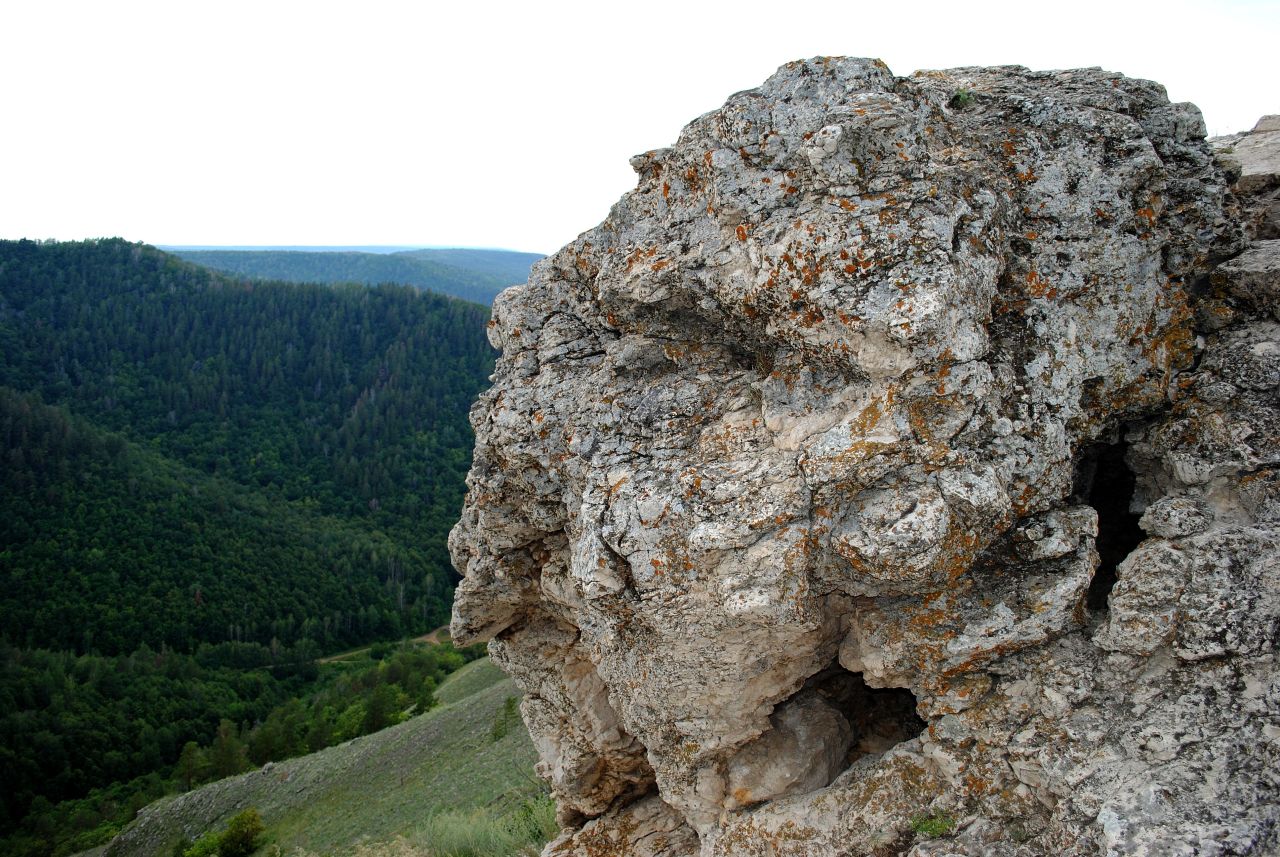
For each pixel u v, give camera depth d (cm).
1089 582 574
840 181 569
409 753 3572
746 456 595
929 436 552
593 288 772
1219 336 654
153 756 6850
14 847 5672
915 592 593
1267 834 441
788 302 568
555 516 780
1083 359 614
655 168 708
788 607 569
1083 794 500
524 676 949
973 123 666
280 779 4172
